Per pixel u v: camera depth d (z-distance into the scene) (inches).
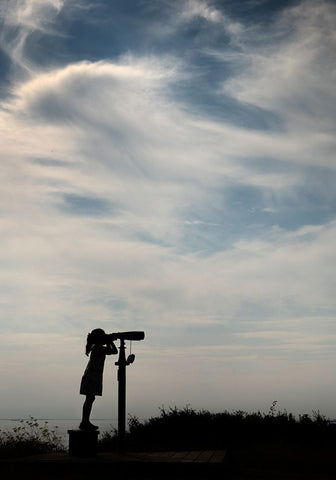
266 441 638.5
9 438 595.8
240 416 724.0
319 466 474.6
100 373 474.0
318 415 724.0
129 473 412.2
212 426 692.7
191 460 422.9
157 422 698.8
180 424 686.5
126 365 487.8
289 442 630.5
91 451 449.4
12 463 423.8
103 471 414.9
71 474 410.3
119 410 480.1
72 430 454.3
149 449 603.2
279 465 481.1
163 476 407.5
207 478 404.8
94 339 481.7
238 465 481.4
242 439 651.5
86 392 465.4
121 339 484.4
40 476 403.9
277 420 720.3
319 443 621.0
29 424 620.1
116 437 666.8
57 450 593.9
